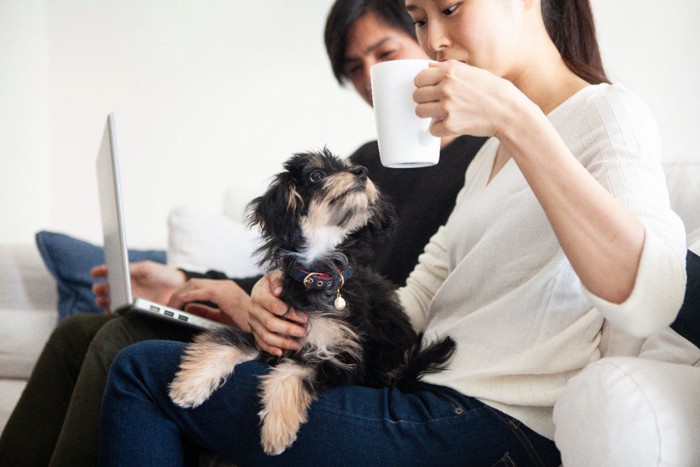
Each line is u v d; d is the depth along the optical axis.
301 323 1.53
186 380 1.32
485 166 1.62
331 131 3.64
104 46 3.82
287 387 1.34
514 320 1.34
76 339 1.80
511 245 1.35
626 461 1.00
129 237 3.83
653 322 1.05
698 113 2.76
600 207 1.03
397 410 1.31
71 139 3.89
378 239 1.79
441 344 1.43
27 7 3.78
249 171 3.74
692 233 1.58
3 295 2.82
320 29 3.61
